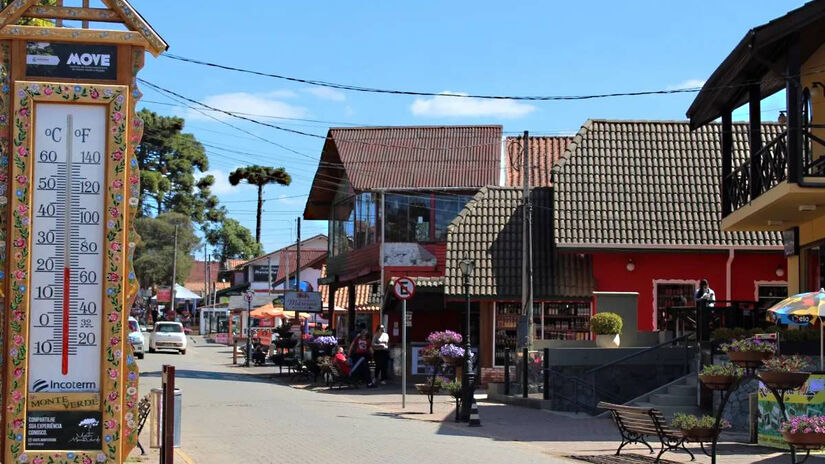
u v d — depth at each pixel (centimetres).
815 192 1806
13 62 1090
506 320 3142
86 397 1081
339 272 3928
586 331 3112
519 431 1886
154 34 1110
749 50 1845
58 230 1085
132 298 1099
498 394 2581
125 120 1097
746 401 1897
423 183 3544
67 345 1082
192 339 7375
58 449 1077
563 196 3131
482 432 1862
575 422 2052
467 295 2108
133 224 1101
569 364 2345
